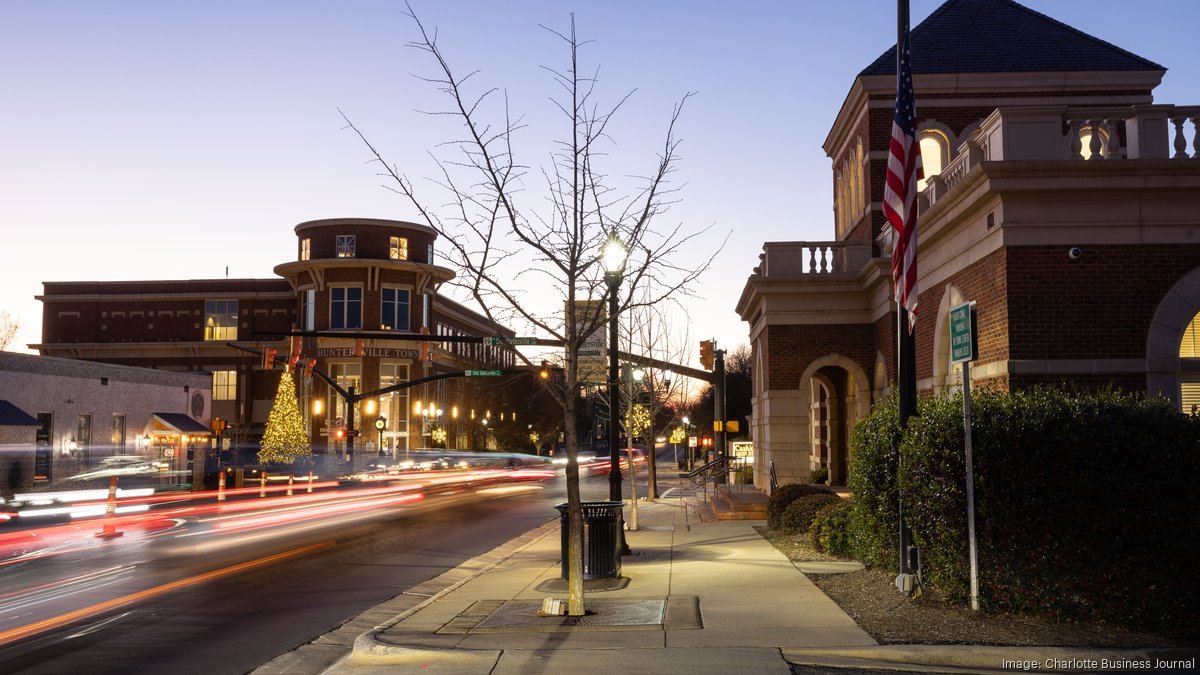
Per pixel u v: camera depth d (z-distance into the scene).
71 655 9.24
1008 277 14.00
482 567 15.77
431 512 28.44
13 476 30.91
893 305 22.16
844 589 11.03
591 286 11.76
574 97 13.09
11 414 31.05
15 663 8.91
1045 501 8.76
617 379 17.16
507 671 7.75
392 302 60.91
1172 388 13.73
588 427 97.44
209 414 48.75
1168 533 8.45
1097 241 13.99
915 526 9.88
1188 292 13.81
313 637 10.11
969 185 14.77
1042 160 13.77
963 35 25.73
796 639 8.34
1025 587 8.79
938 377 17.64
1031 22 25.75
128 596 12.76
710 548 16.19
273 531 22.28
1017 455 8.89
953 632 8.38
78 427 36.44
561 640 8.76
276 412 49.28
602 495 36.69
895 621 8.94
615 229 11.98
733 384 85.44
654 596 10.99
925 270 18.94
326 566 15.89
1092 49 25.00
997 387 14.21
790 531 17.27
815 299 25.06
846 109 27.02
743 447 39.16
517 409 81.75
